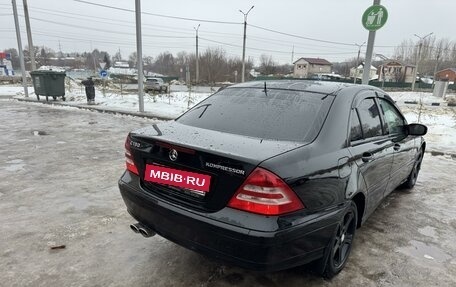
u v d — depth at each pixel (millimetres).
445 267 3078
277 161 2180
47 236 3365
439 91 33188
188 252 3168
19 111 13164
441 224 3980
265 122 2814
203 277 2801
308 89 3188
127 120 11500
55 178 5117
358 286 2758
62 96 17109
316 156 2428
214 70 62750
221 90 3678
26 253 3055
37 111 13273
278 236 2096
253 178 2115
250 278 2807
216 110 3186
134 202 2736
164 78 60344
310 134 2623
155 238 3406
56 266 2881
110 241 3320
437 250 3375
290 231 2145
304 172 2270
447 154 7492
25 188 4660
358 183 2844
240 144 2406
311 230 2291
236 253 2178
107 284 2674
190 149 2332
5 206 4039
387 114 3873
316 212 2355
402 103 25516
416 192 5102
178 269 2898
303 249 2299
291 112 2871
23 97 18812
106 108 14031
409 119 12945
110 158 6359
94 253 3100
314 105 2910
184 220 2350
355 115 3070
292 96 3100
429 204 4613
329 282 2791
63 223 3652
